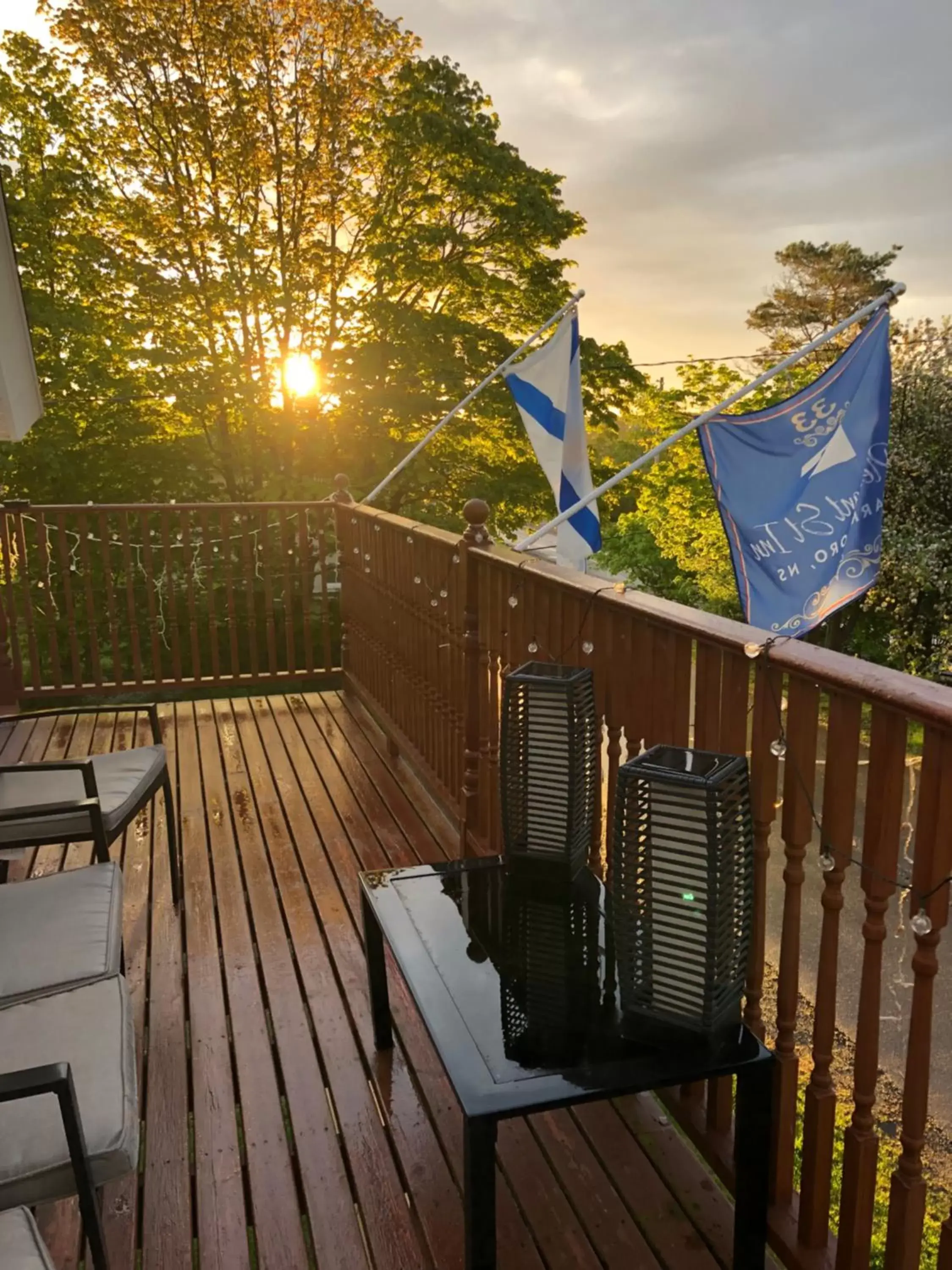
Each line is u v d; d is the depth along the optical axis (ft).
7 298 10.12
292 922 9.39
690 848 4.69
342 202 40.93
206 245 39.11
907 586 51.37
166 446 40.29
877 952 4.39
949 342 53.78
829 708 4.52
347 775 13.62
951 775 3.76
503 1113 4.27
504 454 44.16
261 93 38.68
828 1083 4.91
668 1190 5.82
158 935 9.19
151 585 17.16
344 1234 5.54
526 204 39.50
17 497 38.81
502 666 9.17
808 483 12.67
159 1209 5.75
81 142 38.06
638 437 77.20
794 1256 5.03
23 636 34.27
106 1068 4.72
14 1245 3.63
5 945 5.96
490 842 9.86
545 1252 5.36
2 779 8.82
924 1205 4.30
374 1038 7.29
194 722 16.30
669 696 5.97
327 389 39.27
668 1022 4.89
